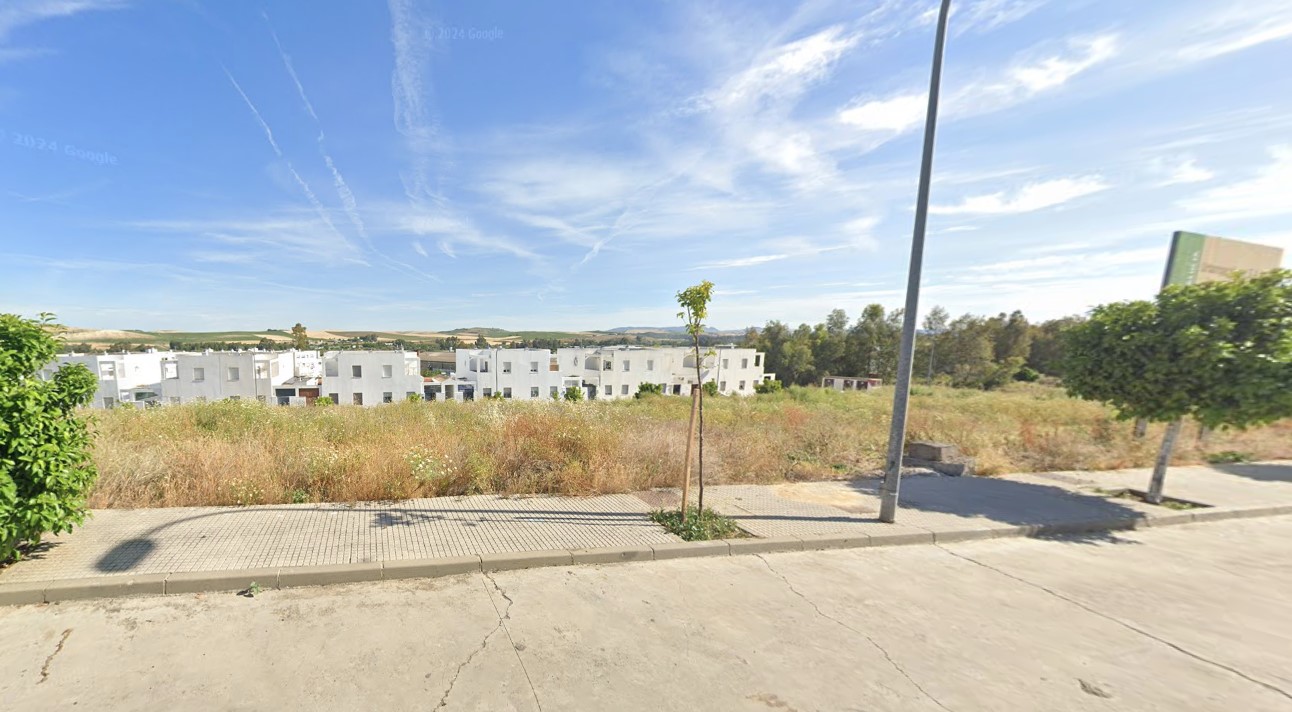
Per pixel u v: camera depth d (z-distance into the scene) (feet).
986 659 9.89
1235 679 9.52
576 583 12.46
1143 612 12.10
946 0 16.26
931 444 27.25
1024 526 17.60
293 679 8.31
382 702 7.87
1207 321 18.83
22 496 10.53
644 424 31.96
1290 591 13.43
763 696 8.47
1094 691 9.02
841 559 14.88
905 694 8.71
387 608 10.81
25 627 9.39
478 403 50.39
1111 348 21.16
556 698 8.16
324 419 30.12
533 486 19.38
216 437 22.31
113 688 7.88
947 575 13.99
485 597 11.51
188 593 10.95
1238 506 20.51
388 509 16.44
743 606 11.66
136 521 14.23
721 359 182.29
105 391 132.77
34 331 10.98
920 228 16.76
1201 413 19.03
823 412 46.16
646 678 8.80
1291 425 37.14
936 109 16.55
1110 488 22.91
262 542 13.21
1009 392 93.15
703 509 17.74
